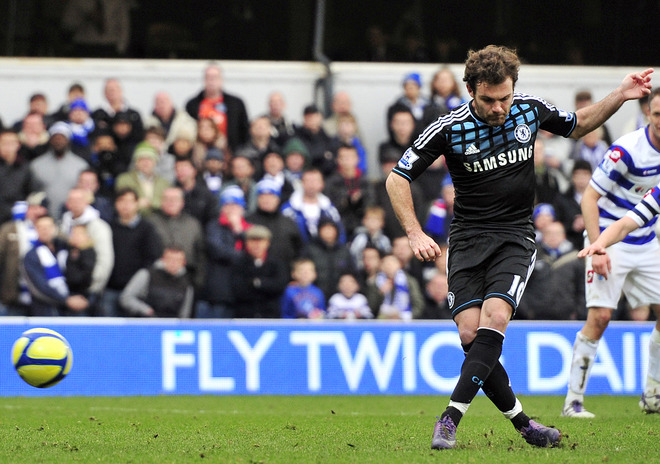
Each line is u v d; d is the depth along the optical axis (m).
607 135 48.59
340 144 45.41
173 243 38.81
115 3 49.50
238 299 38.50
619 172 23.69
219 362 36.78
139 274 38.09
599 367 37.81
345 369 37.19
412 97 46.03
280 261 38.72
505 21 51.19
